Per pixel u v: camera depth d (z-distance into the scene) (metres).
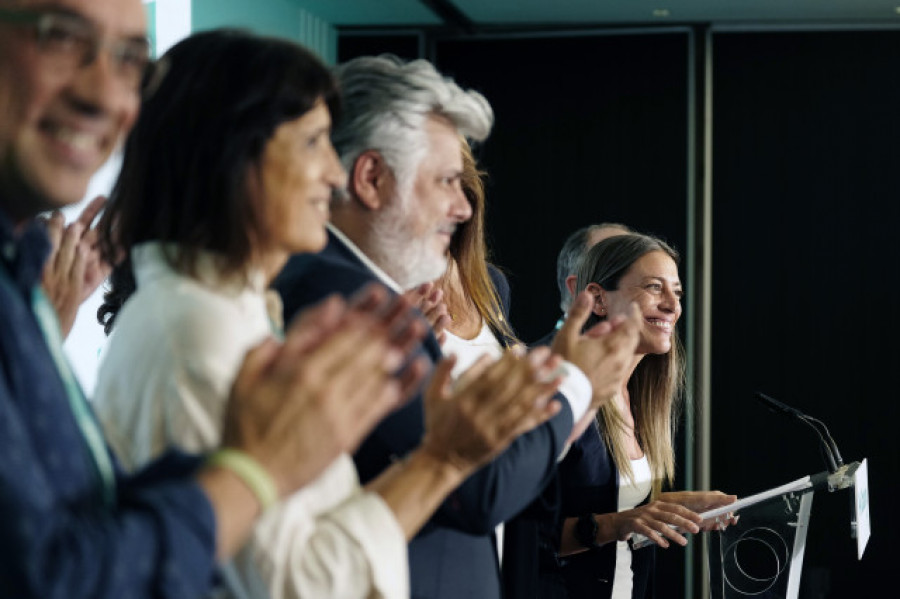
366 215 2.03
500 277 3.61
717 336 6.98
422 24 7.10
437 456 1.45
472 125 2.08
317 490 1.40
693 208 7.00
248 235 1.46
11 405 0.93
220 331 1.38
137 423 1.37
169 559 0.93
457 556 2.01
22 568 0.87
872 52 6.89
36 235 1.12
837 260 6.89
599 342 1.92
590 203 7.09
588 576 3.48
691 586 6.80
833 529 6.80
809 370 6.90
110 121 1.10
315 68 1.52
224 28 1.57
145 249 1.49
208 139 1.46
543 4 6.70
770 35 6.96
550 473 1.89
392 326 1.17
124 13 1.10
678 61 7.02
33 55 1.05
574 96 7.11
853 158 6.89
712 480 6.95
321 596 1.29
